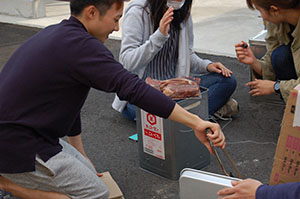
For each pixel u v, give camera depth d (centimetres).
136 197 254
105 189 212
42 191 204
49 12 775
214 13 688
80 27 188
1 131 186
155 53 285
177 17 301
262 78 310
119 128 340
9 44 595
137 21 295
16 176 197
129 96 179
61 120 193
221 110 338
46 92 185
